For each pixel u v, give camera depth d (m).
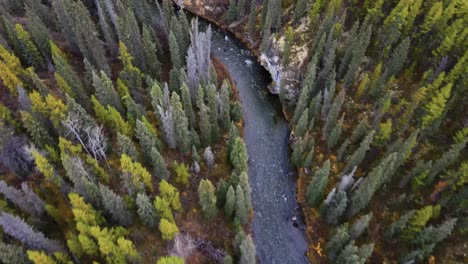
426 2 68.75
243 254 47.31
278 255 58.97
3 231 43.09
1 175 51.34
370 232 56.19
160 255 50.59
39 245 42.97
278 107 78.06
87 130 51.91
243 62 86.38
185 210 57.88
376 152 61.31
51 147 52.66
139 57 73.31
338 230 51.84
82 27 66.44
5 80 58.59
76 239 43.91
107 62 73.31
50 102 52.16
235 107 71.06
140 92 69.94
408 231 51.91
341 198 54.75
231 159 61.91
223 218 57.81
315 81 71.19
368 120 66.75
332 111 63.47
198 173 62.88
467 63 58.38
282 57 80.44
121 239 41.75
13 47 69.50
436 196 55.16
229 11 90.50
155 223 52.19
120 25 70.00
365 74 70.62
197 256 53.00
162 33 85.19
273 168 68.50
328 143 65.62
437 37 65.62
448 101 61.19
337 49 72.75
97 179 52.78
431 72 62.66
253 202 64.19
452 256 50.38
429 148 60.75
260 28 88.75
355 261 48.16
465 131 54.91
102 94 60.03
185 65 78.25
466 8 65.25
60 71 60.84
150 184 54.00
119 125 57.47
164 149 64.19
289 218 62.59
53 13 80.81
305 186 64.81
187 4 97.69
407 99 66.50
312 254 58.34
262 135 73.38
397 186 59.00
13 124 54.50
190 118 65.31
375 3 69.31
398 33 66.75
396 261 53.19
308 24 81.62
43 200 49.78
